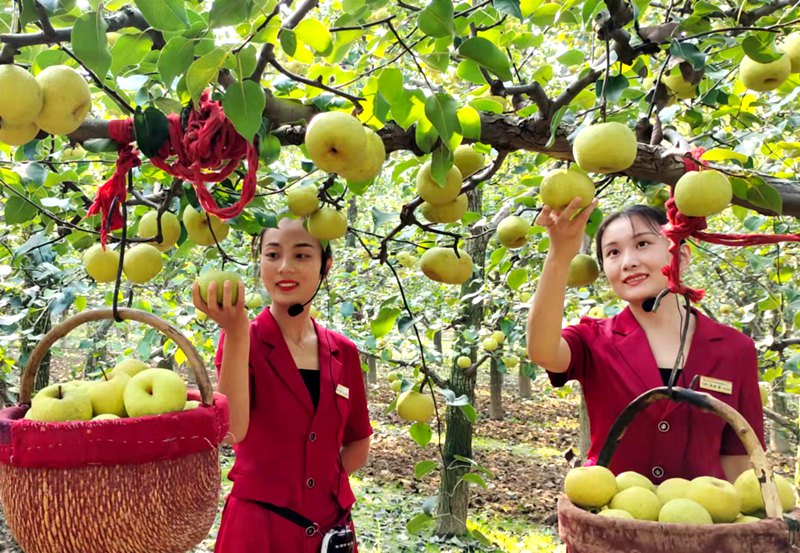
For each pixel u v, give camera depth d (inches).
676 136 59.1
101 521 43.3
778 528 40.6
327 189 76.1
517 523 275.4
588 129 51.8
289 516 80.5
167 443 45.1
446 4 46.9
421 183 68.1
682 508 45.8
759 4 70.0
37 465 42.6
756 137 89.6
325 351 89.3
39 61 57.4
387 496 301.1
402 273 189.2
